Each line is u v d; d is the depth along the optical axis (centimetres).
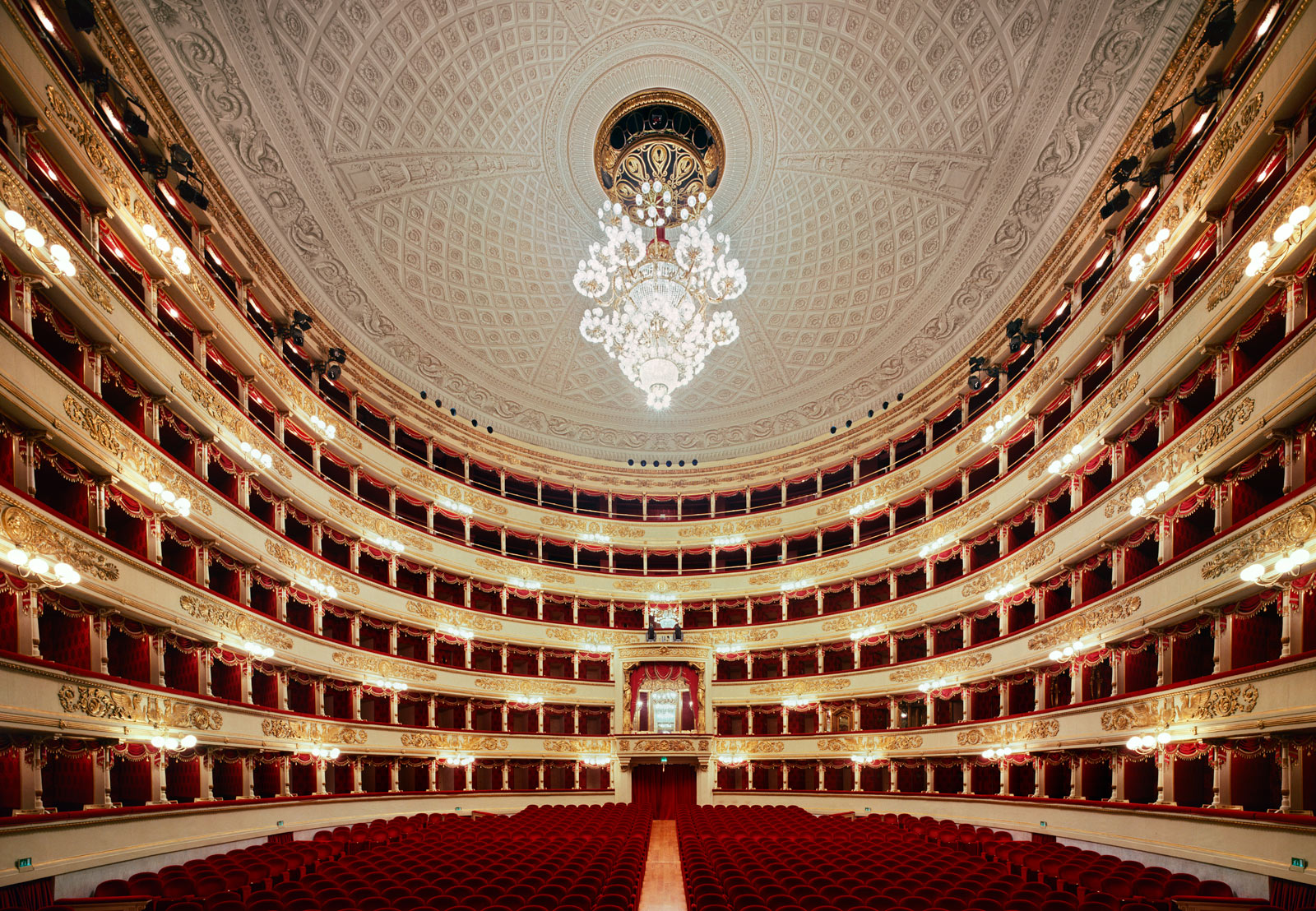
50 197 1386
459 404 3231
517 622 3231
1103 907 970
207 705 1711
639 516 3659
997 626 2639
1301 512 1181
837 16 2203
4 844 1109
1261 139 1306
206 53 1805
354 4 2008
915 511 3180
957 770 2698
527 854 1481
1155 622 1574
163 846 1505
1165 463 1580
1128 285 1762
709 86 2458
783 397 3388
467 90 2350
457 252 2792
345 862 1376
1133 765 1723
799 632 3216
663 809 3269
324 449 2541
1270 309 1320
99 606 1401
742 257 2928
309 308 2439
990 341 2500
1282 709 1199
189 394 1770
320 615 2359
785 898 1042
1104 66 1809
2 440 1211
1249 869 1234
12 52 1201
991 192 2305
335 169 2306
